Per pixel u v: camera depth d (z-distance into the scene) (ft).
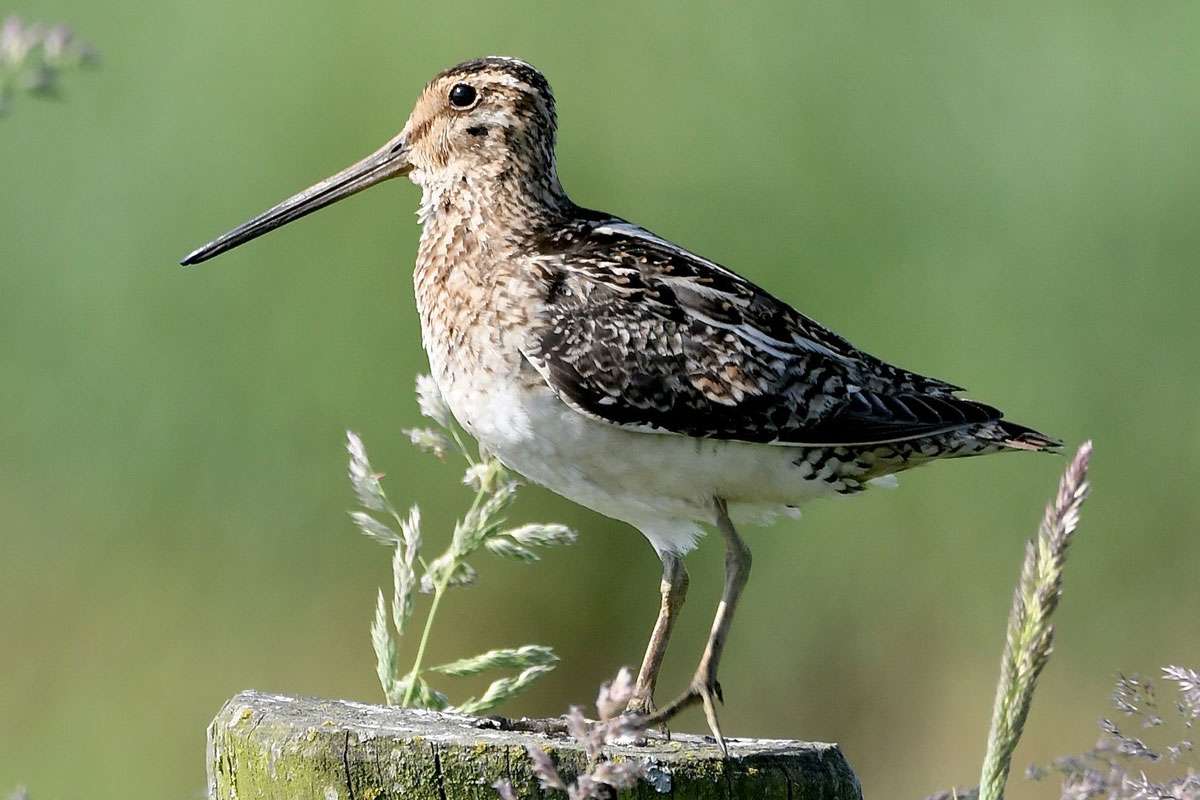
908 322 45.70
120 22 46.37
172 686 45.78
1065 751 43.78
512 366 23.72
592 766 16.99
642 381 23.54
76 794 44.70
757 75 47.19
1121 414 45.27
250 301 45.39
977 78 47.21
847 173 46.47
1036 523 44.55
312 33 46.42
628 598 45.44
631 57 47.34
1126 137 46.52
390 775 18.28
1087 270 45.68
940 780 43.88
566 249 24.63
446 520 44.88
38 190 45.80
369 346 45.14
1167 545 44.96
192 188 45.52
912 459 24.71
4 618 46.01
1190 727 20.56
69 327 45.78
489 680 45.62
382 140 45.60
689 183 46.44
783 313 24.63
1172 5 47.11
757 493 24.31
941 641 44.68
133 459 45.93
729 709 44.96
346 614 45.78
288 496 45.68
